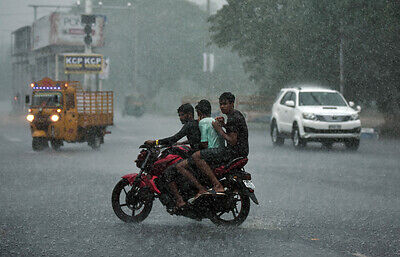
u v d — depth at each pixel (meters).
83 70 51.62
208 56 57.03
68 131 23.72
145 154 10.01
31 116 23.88
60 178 15.70
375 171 17.55
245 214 9.79
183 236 9.11
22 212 10.98
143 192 9.91
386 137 33.31
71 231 9.43
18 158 21.11
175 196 9.74
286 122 26.17
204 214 9.73
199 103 9.97
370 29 34.31
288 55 39.00
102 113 25.30
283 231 9.42
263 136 34.16
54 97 23.86
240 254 8.01
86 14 49.38
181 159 9.82
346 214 10.86
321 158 21.41
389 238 8.92
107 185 14.45
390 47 34.34
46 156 21.88
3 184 14.59
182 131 9.81
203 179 9.62
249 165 19.05
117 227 9.75
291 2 40.66
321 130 24.31
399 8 33.41
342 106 25.92
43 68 92.00
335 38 36.44
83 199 12.43
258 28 42.22
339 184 14.79
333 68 37.41
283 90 27.94
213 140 9.63
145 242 8.71
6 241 8.75
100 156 21.88
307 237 8.99
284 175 16.53
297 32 38.00
